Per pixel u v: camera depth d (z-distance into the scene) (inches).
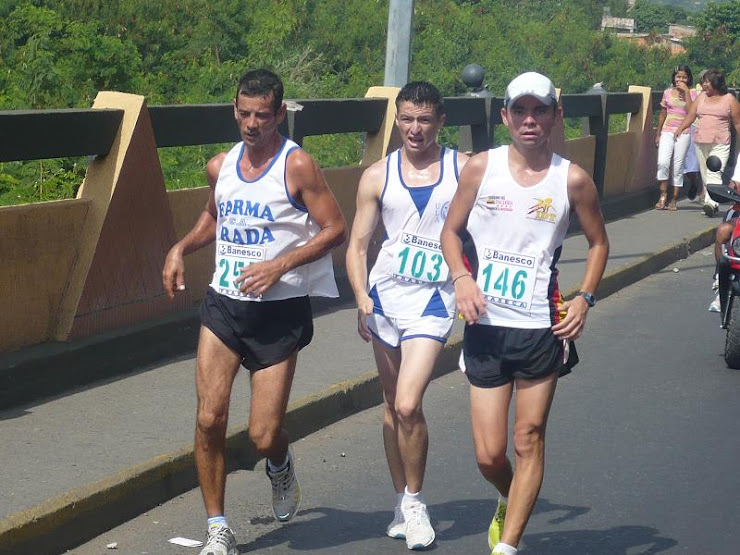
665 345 463.8
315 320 442.9
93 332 350.6
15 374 316.2
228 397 233.6
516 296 210.5
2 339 324.5
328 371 366.9
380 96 506.6
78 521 247.3
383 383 251.8
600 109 753.0
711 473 305.3
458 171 242.4
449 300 244.2
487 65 1440.7
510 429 340.8
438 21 1513.3
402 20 509.7
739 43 2234.3
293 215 233.3
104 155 359.3
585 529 262.8
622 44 1900.8
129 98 363.3
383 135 502.3
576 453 320.8
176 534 255.0
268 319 233.5
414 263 242.4
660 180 818.8
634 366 427.8
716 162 441.7
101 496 253.4
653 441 333.7
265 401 235.9
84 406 319.0
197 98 925.2
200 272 405.1
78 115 342.6
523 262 211.2
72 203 346.3
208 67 996.6
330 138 749.9
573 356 216.5
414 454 243.3
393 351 248.5
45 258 337.4
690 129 802.8
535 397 213.0
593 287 213.2
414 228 243.1
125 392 334.3
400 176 243.6
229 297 232.7
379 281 246.8
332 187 473.4
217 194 236.4
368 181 246.7
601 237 214.5
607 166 786.8
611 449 325.1
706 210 783.1
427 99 239.1
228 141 413.4
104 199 352.5
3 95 650.8
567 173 209.9
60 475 261.7
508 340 211.6
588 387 395.5
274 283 228.2
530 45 1744.6
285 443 246.1
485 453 216.7
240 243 234.1
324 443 325.1
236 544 239.9
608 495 286.5
